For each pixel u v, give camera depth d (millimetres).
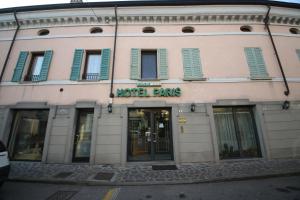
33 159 7859
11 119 8195
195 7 9273
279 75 8562
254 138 8039
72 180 5414
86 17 9297
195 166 6910
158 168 6727
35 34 9430
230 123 8133
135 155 7688
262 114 7965
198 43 8961
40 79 8359
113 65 8383
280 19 9586
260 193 4379
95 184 5266
